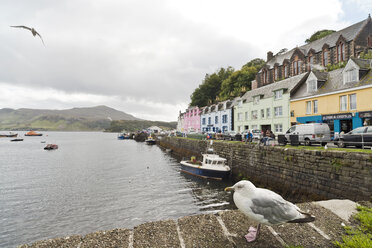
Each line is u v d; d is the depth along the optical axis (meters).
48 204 15.81
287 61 42.09
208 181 21.34
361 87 19.83
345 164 10.88
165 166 32.16
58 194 18.20
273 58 49.34
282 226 3.79
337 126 22.22
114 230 3.55
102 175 25.73
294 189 14.04
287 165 14.80
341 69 24.97
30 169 30.20
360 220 4.02
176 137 51.19
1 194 18.39
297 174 13.90
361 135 13.23
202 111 59.28
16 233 11.65
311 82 25.75
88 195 17.81
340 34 32.94
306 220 2.98
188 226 3.71
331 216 4.21
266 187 16.70
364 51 30.12
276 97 31.06
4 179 24.05
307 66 37.69
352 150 12.41
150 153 51.44
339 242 3.33
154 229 3.59
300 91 27.97
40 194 18.28
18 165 33.88
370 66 20.88
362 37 30.80
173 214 13.64
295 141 16.89
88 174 26.44
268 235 3.48
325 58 35.31
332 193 11.47
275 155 16.02
